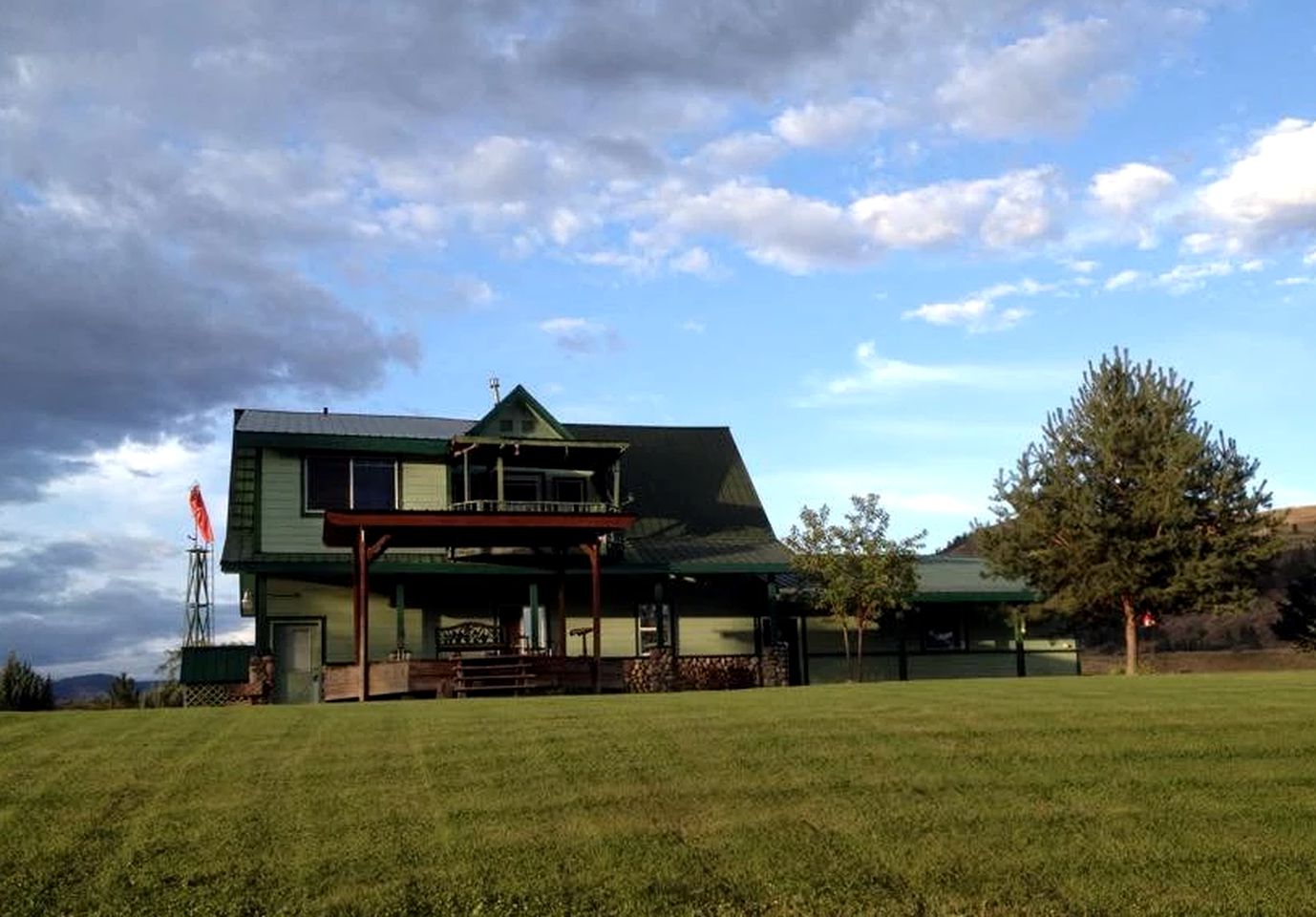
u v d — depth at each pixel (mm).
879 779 12156
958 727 14328
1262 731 14133
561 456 32750
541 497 33219
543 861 9984
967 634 36531
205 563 38000
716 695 18062
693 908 9180
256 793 11703
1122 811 11273
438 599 31906
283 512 30703
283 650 30062
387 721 15250
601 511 32281
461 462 32219
